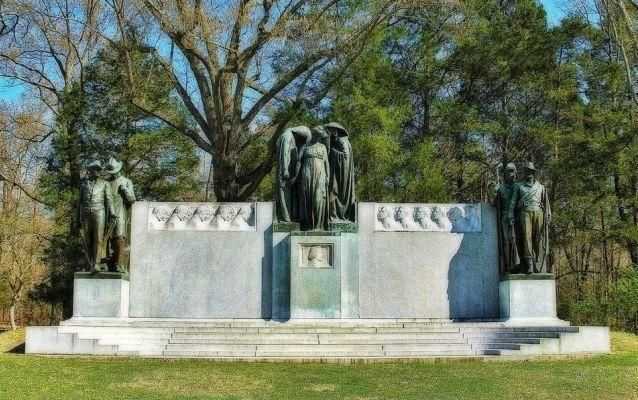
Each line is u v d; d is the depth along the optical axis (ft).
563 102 110.22
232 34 95.86
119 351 55.62
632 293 95.55
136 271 67.05
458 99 116.78
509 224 65.87
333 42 97.40
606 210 110.52
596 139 104.22
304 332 58.75
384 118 102.73
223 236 67.77
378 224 68.44
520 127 114.32
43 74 116.47
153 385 43.32
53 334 55.67
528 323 62.90
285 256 66.69
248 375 46.39
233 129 104.06
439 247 68.39
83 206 63.82
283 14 95.09
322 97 106.32
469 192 128.06
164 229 67.72
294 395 40.88
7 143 124.88
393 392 41.60
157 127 109.91
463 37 107.45
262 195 119.55
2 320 159.63
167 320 65.21
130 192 65.41
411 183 105.81
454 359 52.39
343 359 51.72
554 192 113.19
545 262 65.51
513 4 120.88
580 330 57.77
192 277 67.21
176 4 89.86
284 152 68.03
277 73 111.14
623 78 107.45
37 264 130.21
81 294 63.36
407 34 115.85
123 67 100.53
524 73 111.96
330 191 67.77
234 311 66.80
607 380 44.80
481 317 67.56
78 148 102.73
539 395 41.04
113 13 96.73
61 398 39.68
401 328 60.39
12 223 125.59
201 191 124.47
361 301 67.10
